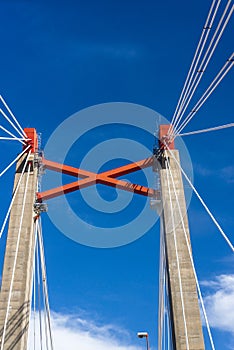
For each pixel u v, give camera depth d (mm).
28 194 41781
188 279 37531
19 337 34938
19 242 39375
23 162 43438
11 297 36719
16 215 40719
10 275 37688
